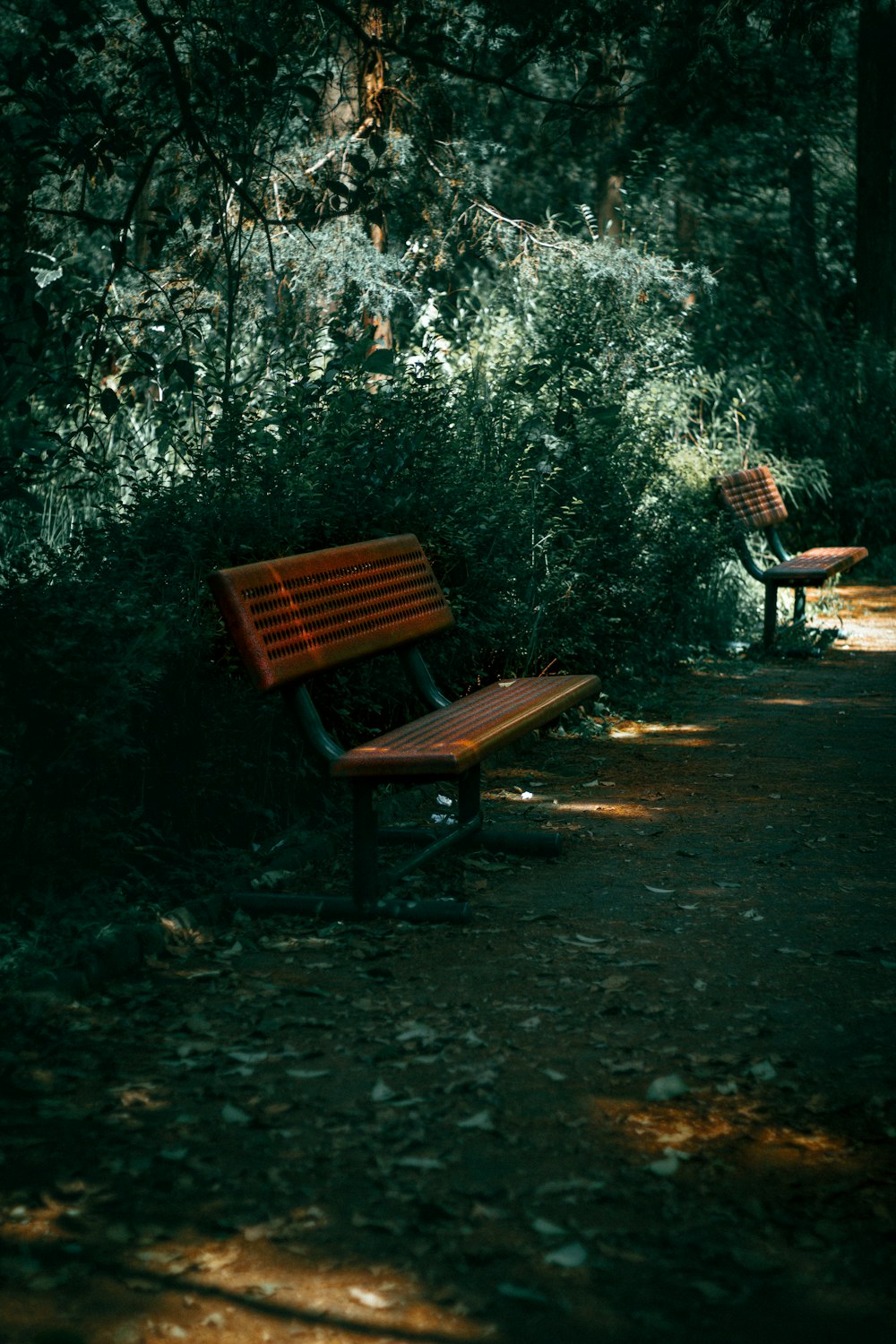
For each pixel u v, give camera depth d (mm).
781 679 9750
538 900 5039
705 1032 3881
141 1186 3061
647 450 9492
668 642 10258
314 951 4527
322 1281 2732
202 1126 3328
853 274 21094
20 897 4512
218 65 6047
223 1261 2791
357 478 6520
